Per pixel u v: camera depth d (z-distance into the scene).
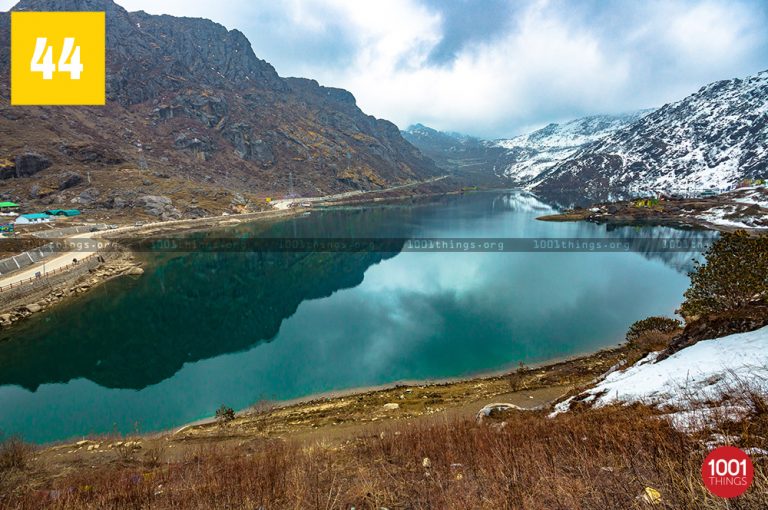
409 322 46.06
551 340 37.84
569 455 7.19
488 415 15.98
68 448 17.38
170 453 16.14
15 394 30.47
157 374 33.81
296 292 60.97
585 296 52.75
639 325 30.44
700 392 9.47
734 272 16.17
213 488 8.41
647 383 12.30
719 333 13.45
